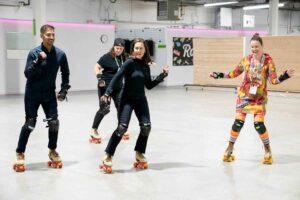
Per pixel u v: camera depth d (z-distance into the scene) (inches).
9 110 398.6
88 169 191.8
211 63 618.5
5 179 175.2
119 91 230.2
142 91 183.8
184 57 729.6
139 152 192.7
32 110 182.5
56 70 184.1
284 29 1003.3
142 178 177.5
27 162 204.2
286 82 536.7
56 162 193.5
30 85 181.0
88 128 302.0
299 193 158.6
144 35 724.7
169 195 155.5
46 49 179.6
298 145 247.0
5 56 552.1
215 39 609.3
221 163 203.6
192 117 358.0
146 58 184.5
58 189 162.4
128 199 151.0
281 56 535.2
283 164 202.4
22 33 559.2
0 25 545.0
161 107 425.7
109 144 184.9
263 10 986.7
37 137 265.4
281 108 421.1
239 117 202.4
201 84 634.2
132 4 813.2
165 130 294.7
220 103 463.5
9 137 267.3
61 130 293.3
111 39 649.6
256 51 195.2
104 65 239.6
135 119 344.8
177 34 717.3
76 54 615.2
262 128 198.7
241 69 204.8
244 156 218.2
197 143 251.3
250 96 199.0
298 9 979.9
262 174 184.5
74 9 738.8
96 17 767.7
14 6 657.0
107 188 163.8
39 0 530.3
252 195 155.9
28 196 153.9
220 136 273.4
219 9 935.0
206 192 159.2
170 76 713.0
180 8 810.8
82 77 623.8
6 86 556.4
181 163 203.5
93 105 441.1
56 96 192.1
